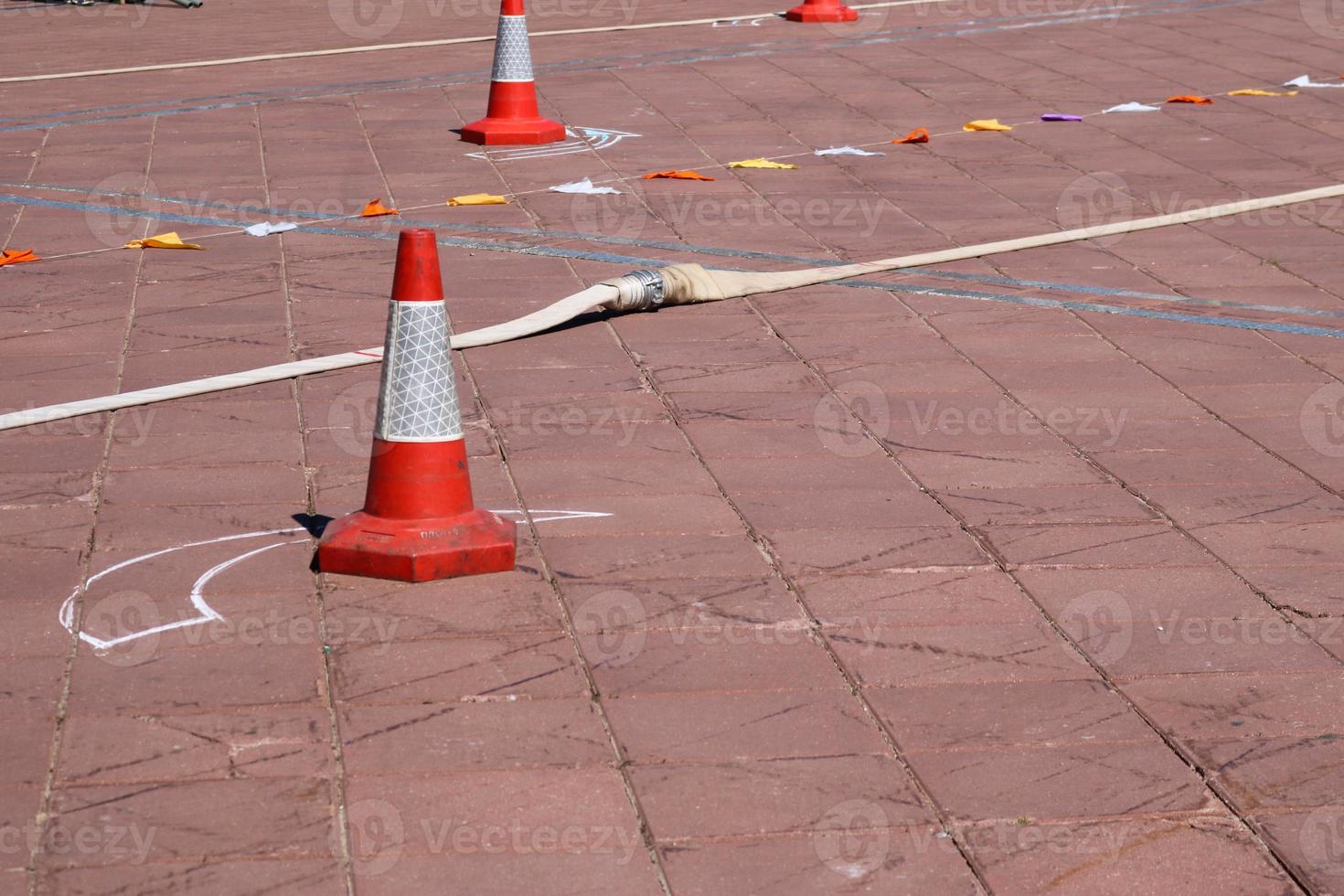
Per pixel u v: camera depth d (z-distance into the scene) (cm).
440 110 1598
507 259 1091
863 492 722
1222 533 684
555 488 721
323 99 1661
